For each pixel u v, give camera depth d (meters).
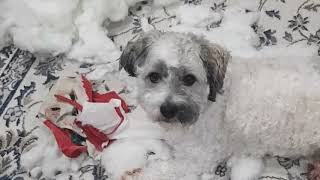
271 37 1.03
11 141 0.93
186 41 0.75
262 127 0.81
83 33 1.04
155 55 0.74
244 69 0.82
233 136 0.83
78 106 0.92
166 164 0.84
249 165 0.85
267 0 1.08
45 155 0.90
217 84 0.77
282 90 0.80
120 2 1.07
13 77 1.02
